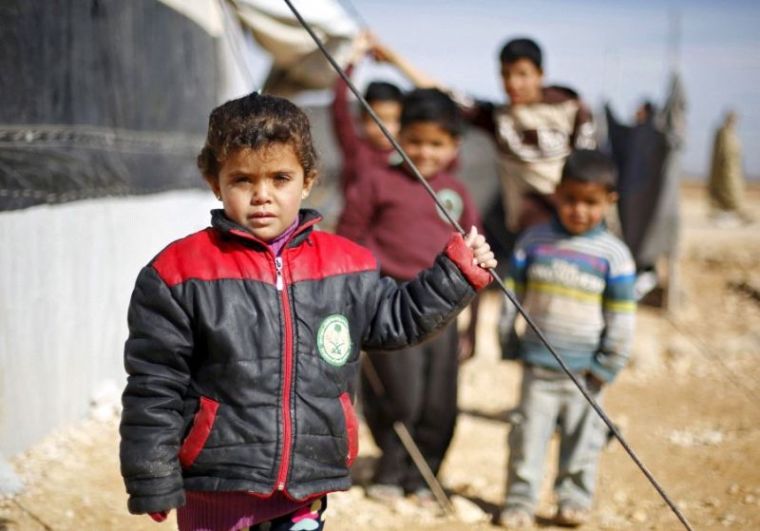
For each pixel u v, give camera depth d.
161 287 2.66
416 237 4.89
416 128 4.87
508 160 6.43
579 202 4.55
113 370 5.94
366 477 5.47
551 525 4.77
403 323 2.85
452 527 4.73
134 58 6.13
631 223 10.46
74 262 5.36
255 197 2.68
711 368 8.43
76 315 5.41
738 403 7.26
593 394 4.64
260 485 2.65
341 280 2.82
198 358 2.71
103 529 4.22
